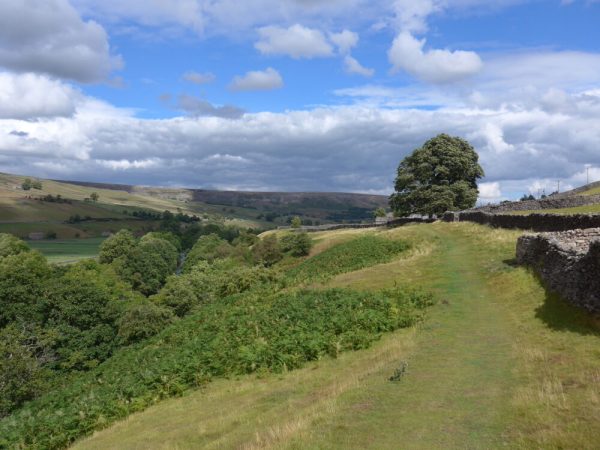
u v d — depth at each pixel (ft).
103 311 170.09
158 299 214.48
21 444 55.36
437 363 46.21
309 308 83.87
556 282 62.59
